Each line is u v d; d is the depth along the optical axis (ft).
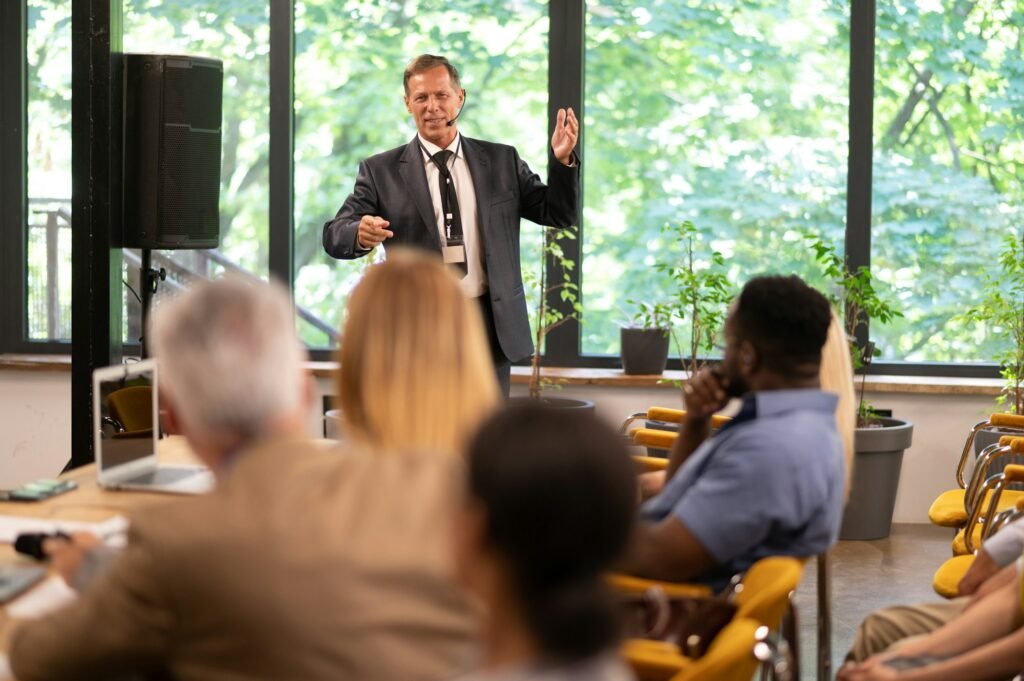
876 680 10.35
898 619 11.96
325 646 6.72
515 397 27.02
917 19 26.89
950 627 10.90
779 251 27.55
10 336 29.25
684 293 25.75
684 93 27.55
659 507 11.46
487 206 21.09
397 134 28.22
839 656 17.94
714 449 11.23
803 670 17.31
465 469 5.05
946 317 27.25
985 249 27.07
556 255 27.07
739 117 27.45
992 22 26.73
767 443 10.61
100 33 21.70
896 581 22.02
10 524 11.03
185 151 23.02
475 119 28.02
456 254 21.04
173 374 7.68
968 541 16.28
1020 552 12.65
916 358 27.37
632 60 27.61
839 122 27.22
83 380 22.03
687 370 27.63
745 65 27.35
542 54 27.73
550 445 4.91
